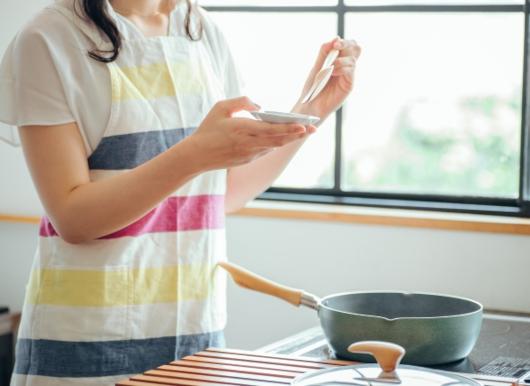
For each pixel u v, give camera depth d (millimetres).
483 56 2963
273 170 1735
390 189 3047
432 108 3053
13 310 3254
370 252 2820
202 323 1593
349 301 1491
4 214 3230
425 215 2785
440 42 2990
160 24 1642
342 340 1338
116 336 1517
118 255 1507
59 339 1519
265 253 2930
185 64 1612
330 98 1639
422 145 3094
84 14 1501
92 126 1492
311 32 3061
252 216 2928
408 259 2781
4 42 3193
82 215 1376
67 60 1475
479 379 1220
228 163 1287
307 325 2875
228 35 3145
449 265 2744
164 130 1555
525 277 2674
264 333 2928
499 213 2814
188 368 1243
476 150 3037
